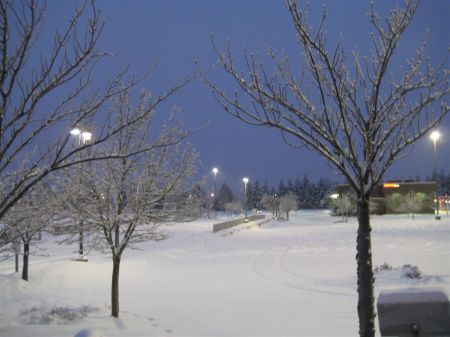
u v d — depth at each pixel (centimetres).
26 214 860
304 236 3897
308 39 496
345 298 1359
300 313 1170
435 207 7881
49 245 2714
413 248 2609
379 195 7156
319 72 526
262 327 1018
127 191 1099
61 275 1759
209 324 1046
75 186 1027
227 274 1908
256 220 6906
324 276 1761
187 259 2450
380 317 524
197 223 5703
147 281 1761
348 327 1012
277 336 938
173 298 1399
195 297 1416
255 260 2342
